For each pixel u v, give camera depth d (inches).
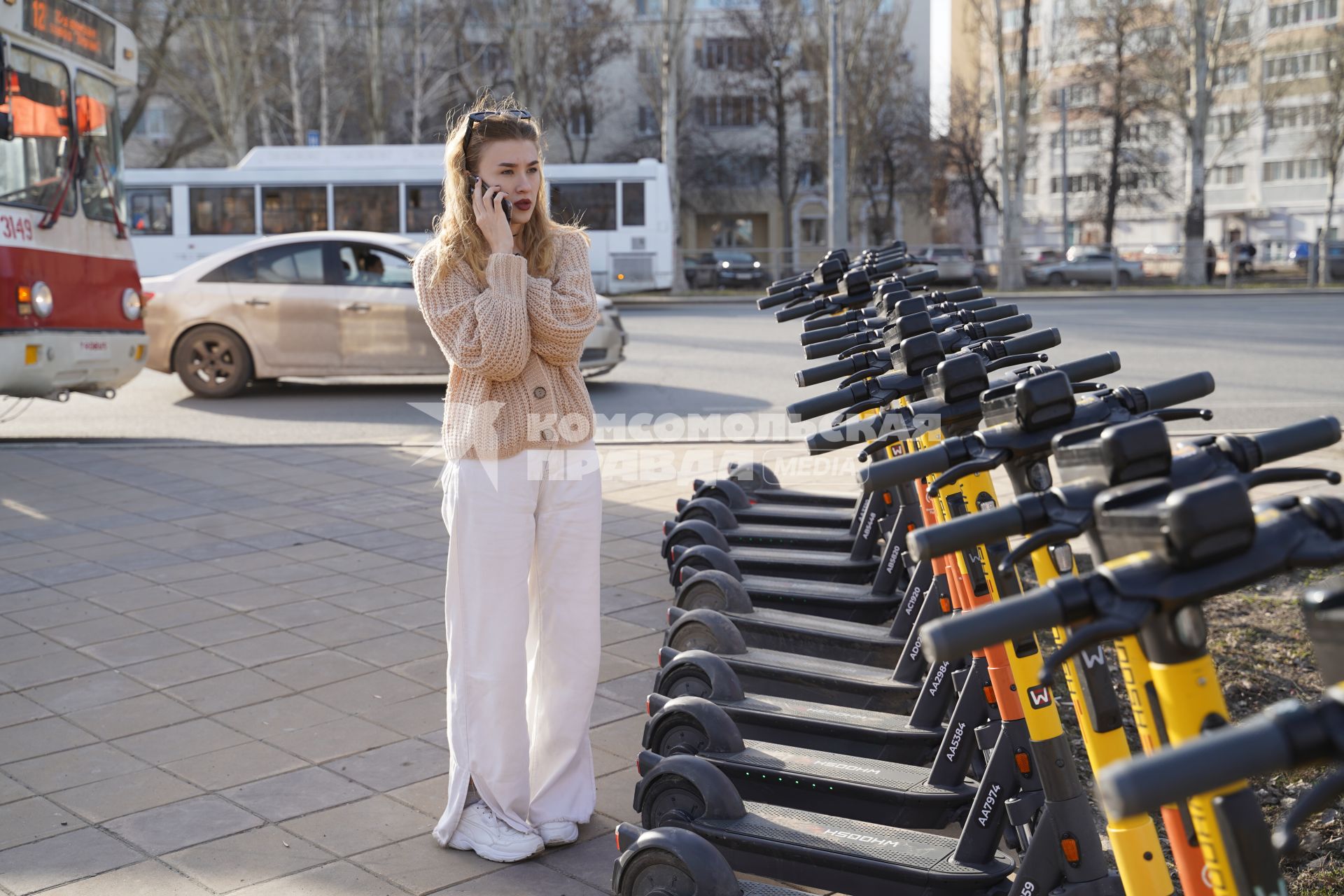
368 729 159.0
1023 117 1262.3
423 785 142.5
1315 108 1838.1
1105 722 79.3
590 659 129.2
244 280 480.4
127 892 118.2
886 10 1758.1
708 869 100.5
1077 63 1878.7
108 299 375.9
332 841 128.6
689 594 179.8
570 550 126.8
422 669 180.7
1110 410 78.0
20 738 156.5
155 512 281.9
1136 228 2395.4
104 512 282.0
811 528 223.5
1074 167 2337.6
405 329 476.7
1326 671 49.1
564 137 1731.1
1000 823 107.7
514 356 118.1
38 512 282.0
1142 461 59.4
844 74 1385.3
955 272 1220.5
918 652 146.7
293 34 1233.4
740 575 191.2
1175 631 57.0
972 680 120.4
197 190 909.2
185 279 479.8
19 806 137.1
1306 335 622.2
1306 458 309.6
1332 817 137.4
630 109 1777.8
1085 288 1232.8
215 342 478.6
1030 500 61.0
